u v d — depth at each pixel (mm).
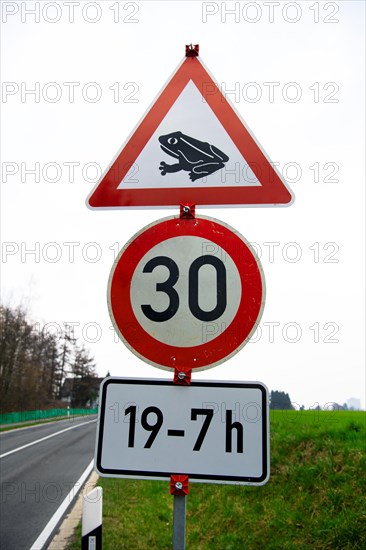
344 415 9977
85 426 31172
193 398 1934
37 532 6156
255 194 2260
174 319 1991
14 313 43594
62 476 10547
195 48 2445
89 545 2885
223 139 2326
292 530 5137
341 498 5199
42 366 53781
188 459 1885
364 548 4191
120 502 7434
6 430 27422
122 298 2037
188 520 6871
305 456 7020
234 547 5355
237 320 1961
